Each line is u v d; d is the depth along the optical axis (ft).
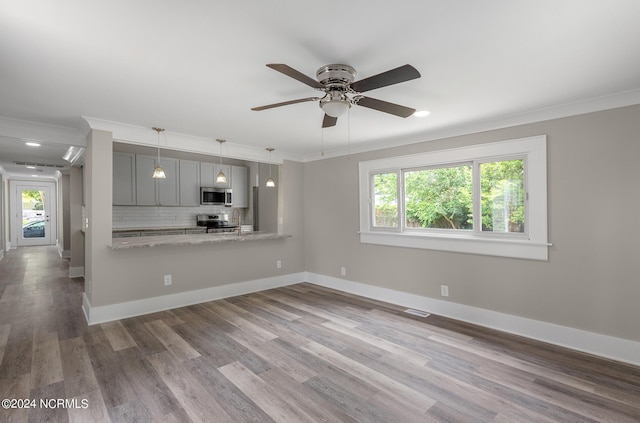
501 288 10.65
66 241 24.45
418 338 9.98
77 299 14.11
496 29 5.32
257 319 11.64
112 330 10.53
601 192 8.75
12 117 10.30
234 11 4.80
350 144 14.48
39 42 5.65
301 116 10.14
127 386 7.28
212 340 9.78
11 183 32.40
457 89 7.97
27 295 14.71
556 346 9.39
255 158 15.39
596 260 8.86
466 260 11.48
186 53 6.11
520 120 10.03
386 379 7.63
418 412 6.41
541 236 9.77
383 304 13.50
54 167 19.83
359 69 6.79
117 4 4.59
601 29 5.31
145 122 10.91
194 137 13.07
